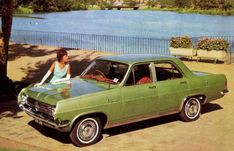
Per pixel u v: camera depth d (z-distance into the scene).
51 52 24.22
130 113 8.16
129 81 8.17
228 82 14.41
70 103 7.34
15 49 25.77
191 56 19.44
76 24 57.56
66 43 31.38
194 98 9.31
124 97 8.02
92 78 8.61
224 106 10.85
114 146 7.75
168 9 120.00
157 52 24.70
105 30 46.84
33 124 9.10
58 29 48.06
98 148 7.62
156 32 44.00
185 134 8.47
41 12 90.38
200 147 7.70
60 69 8.94
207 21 68.12
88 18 73.56
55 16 78.44
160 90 8.59
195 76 9.29
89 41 32.97
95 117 7.73
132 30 46.84
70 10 109.50
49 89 8.07
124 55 9.10
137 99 8.20
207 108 10.62
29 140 8.04
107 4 129.88
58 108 7.24
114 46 28.64
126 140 8.10
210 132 8.59
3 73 12.16
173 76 8.97
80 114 7.43
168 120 9.48
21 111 10.23
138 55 9.03
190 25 57.59
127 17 79.31
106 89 7.89
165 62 8.84
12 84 12.43
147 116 8.50
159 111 8.67
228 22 65.69
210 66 18.06
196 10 102.94
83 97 7.52
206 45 18.86
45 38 34.34
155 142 7.99
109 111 7.82
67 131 7.44
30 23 56.56
